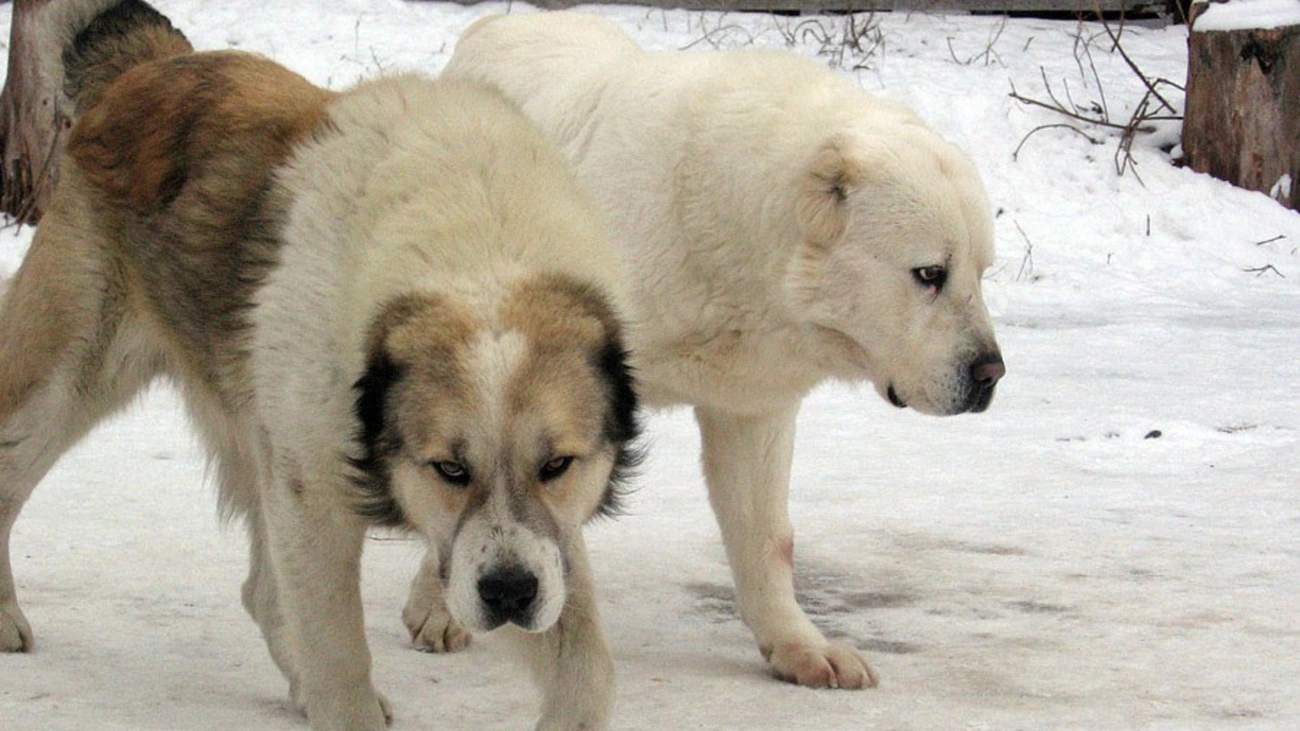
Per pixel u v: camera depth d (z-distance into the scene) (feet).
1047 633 23.00
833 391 40.57
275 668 21.15
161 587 24.25
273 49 65.46
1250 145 60.75
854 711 19.77
